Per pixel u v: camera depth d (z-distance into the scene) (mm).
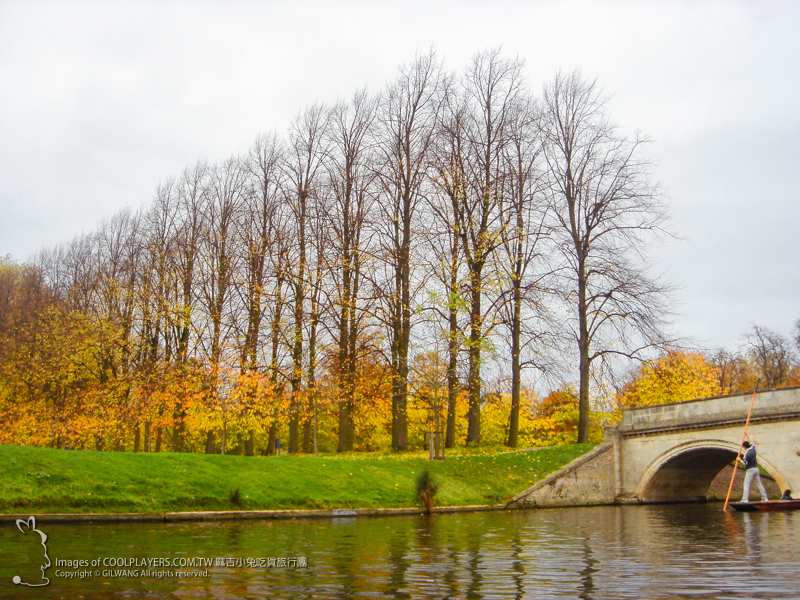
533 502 29281
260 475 23719
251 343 33000
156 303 34969
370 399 34000
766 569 11578
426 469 28047
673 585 10047
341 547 14266
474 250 33656
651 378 39812
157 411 31859
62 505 18312
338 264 33500
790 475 27844
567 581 10391
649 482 32938
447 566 11836
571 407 44375
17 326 40094
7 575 10586
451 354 31672
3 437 32812
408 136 35500
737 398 29938
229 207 37438
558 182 36812
